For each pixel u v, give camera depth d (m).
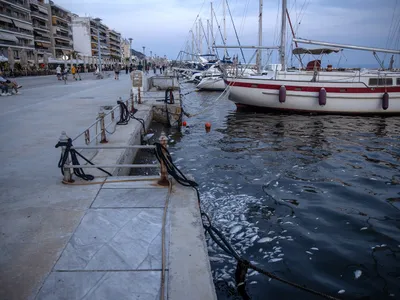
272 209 6.98
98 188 5.72
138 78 18.27
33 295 3.11
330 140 14.38
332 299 4.00
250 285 4.42
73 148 5.91
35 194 5.46
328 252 5.30
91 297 3.10
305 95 21.42
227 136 15.36
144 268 3.53
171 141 14.21
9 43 62.19
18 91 23.52
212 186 8.36
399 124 18.92
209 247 5.38
